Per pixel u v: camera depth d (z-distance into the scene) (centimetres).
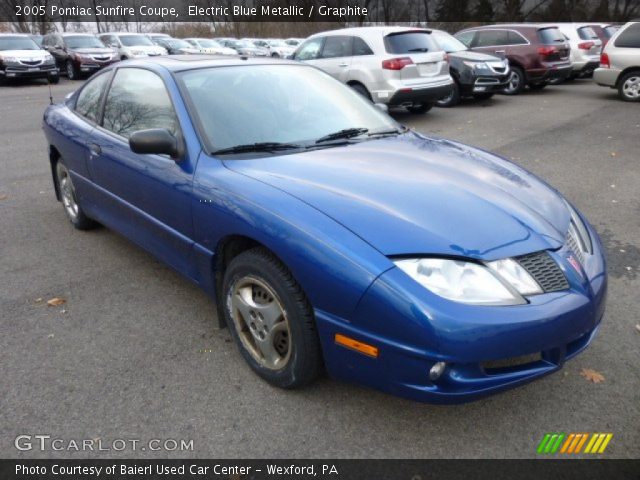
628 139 840
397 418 248
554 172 659
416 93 988
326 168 278
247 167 282
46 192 599
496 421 246
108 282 384
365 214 234
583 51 1603
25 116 1173
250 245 273
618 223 489
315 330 240
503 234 231
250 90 342
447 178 275
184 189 295
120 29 3922
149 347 305
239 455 229
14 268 408
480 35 1437
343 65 1023
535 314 213
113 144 366
